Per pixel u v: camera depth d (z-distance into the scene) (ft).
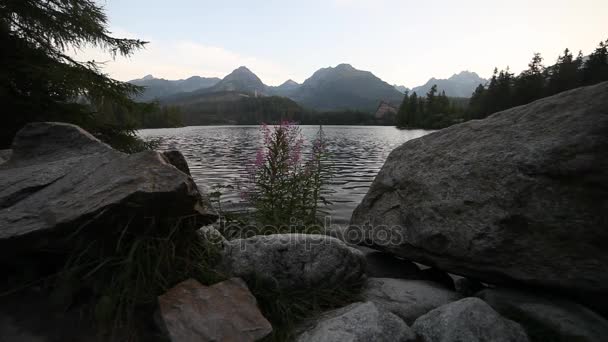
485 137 11.95
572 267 9.30
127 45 32.27
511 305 9.78
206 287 8.97
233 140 124.98
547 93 258.16
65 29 28.40
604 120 9.20
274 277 10.38
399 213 13.60
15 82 25.62
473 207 11.00
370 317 8.43
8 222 8.71
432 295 10.95
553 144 9.80
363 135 186.50
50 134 12.89
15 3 25.26
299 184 17.89
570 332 8.41
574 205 9.30
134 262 8.52
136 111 31.89
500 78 311.06
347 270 11.32
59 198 9.32
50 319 7.94
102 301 7.68
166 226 9.61
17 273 9.27
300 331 8.82
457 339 7.95
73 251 8.70
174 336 7.26
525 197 10.00
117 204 7.95
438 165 12.82
